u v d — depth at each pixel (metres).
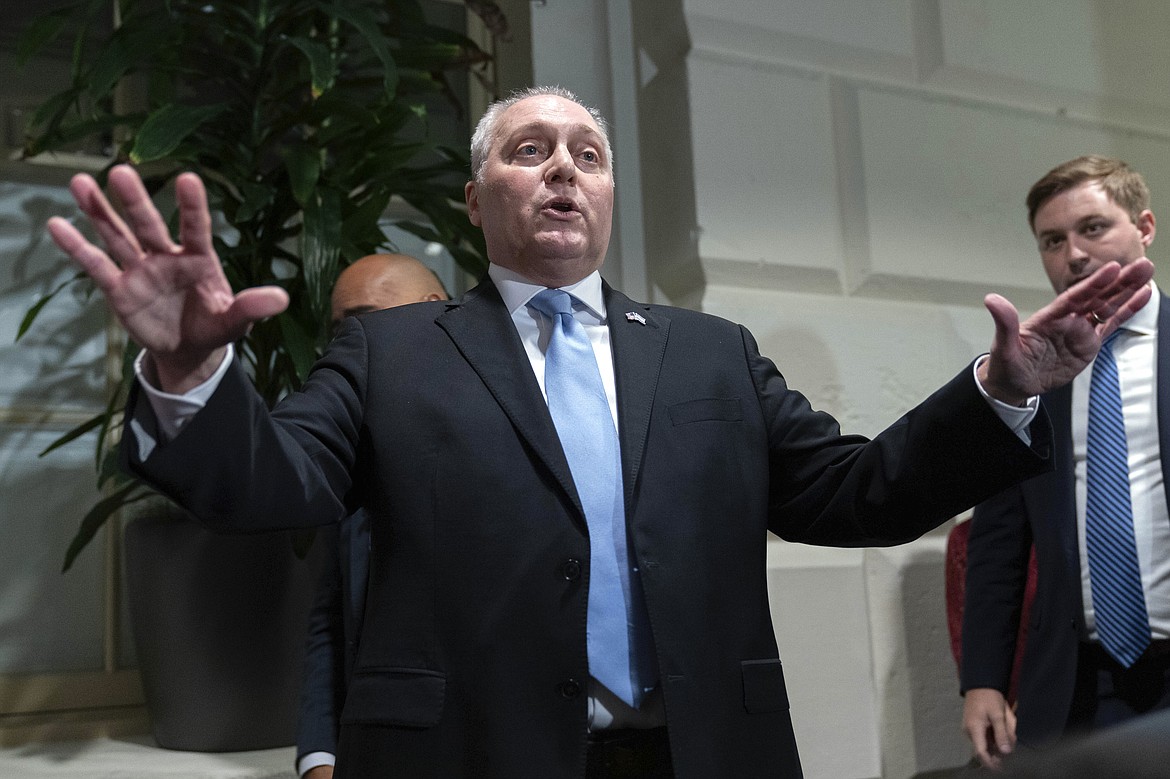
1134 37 2.60
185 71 1.82
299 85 1.83
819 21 2.22
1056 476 1.50
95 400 2.01
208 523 0.74
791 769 0.86
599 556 0.87
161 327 0.68
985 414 0.82
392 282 1.59
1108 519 1.44
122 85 2.12
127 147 1.78
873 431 2.10
